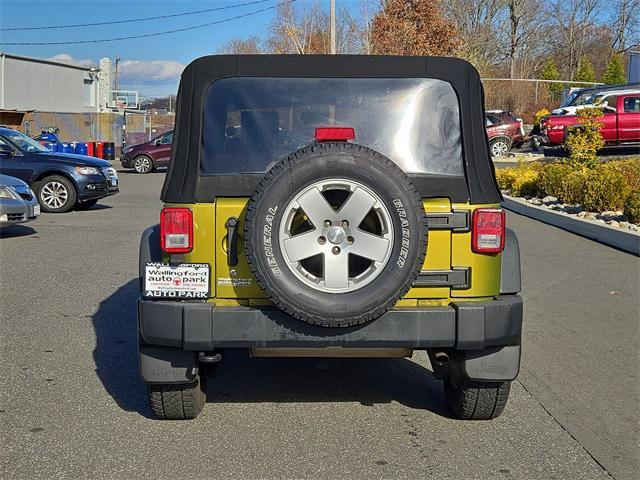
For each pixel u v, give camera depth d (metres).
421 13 37.38
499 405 5.09
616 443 4.91
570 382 6.10
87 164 17.44
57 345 7.02
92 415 5.34
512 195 19.05
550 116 26.77
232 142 4.77
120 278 10.01
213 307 4.53
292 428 5.15
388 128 4.84
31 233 13.98
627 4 63.72
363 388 6.04
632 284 9.68
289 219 4.30
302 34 44.38
